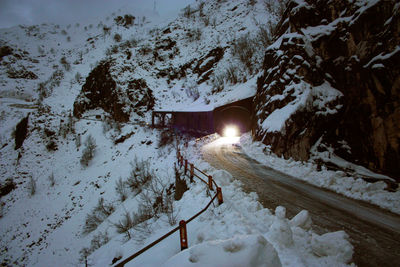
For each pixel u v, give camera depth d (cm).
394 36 1073
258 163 1424
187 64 5469
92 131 4253
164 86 5088
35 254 1781
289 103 1454
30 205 2714
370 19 1197
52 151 3956
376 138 1119
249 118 2411
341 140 1299
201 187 997
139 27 12756
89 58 9744
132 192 1969
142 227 895
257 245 307
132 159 2886
